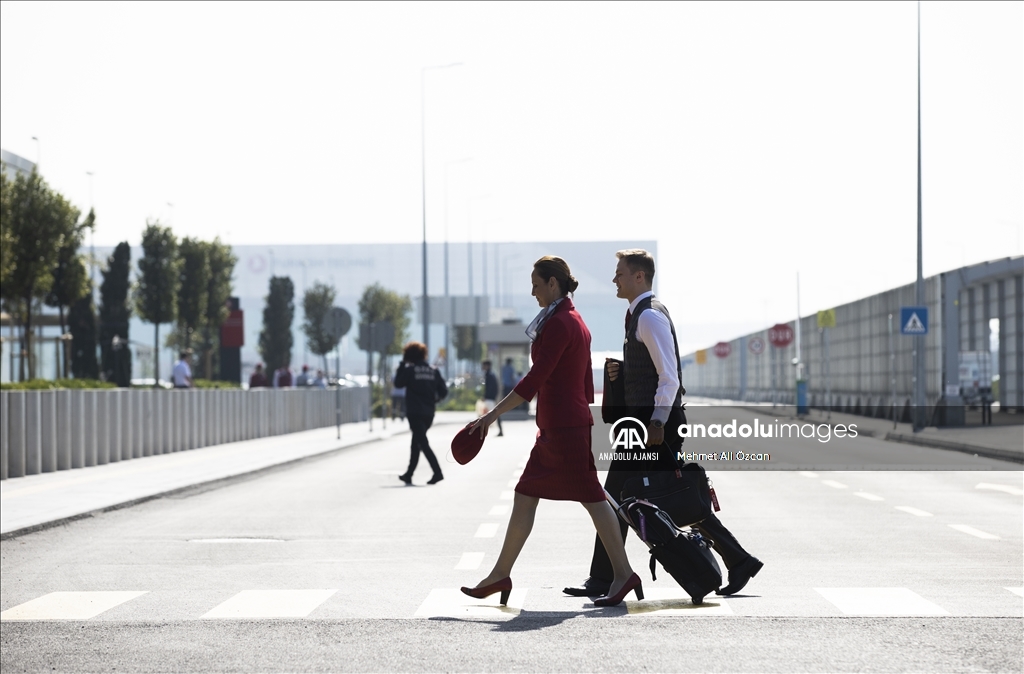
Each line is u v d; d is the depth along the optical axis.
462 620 26.94
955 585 31.00
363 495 59.38
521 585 31.73
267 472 76.38
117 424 84.44
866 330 160.12
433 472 68.69
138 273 188.50
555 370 27.91
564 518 47.31
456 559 36.84
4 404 68.56
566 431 27.83
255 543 41.66
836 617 26.72
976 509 50.31
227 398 110.38
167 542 42.34
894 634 24.80
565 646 23.91
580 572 33.84
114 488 61.84
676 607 28.22
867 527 43.88
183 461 84.06
